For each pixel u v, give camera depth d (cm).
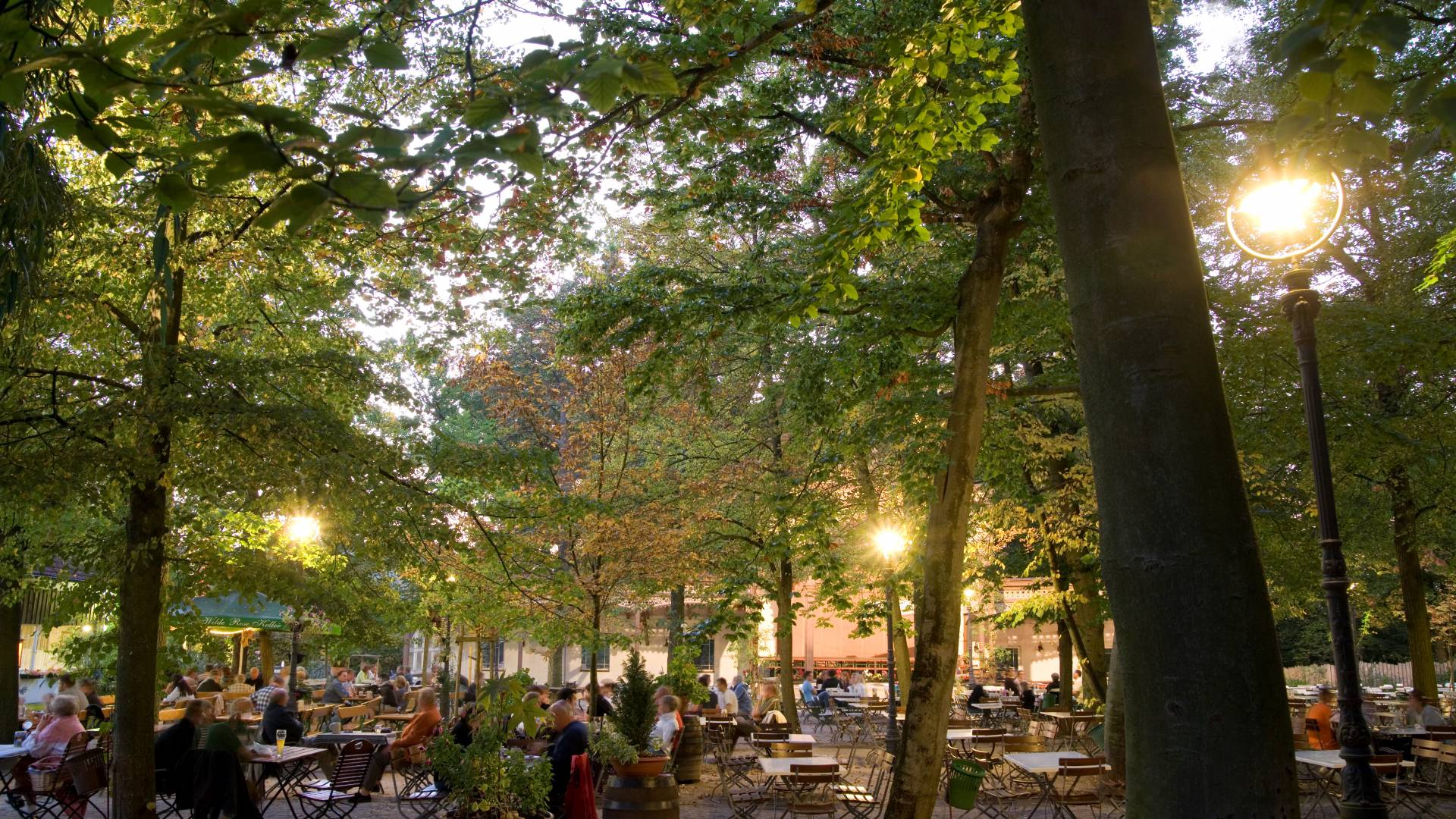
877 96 838
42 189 756
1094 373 347
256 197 977
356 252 1105
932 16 980
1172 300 339
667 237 2075
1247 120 1172
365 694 2408
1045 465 1825
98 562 1050
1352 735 757
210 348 1162
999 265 1106
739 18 737
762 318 1248
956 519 1028
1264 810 300
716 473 2023
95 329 1032
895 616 1563
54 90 645
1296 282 809
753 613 1292
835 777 1151
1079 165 357
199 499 1071
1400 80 536
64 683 1641
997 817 1261
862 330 1251
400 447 1084
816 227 1591
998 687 3197
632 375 1236
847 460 1308
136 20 933
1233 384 1354
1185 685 312
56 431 920
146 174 870
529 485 1268
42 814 1149
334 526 1023
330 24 664
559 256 1197
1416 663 1914
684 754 1562
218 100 282
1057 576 1853
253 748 1202
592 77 322
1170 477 326
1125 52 361
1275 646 319
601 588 1636
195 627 1231
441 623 1598
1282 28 1295
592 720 1542
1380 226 1638
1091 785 1529
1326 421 1377
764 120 1235
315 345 1271
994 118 1112
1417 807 1279
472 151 307
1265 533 1589
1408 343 1252
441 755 890
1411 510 1927
